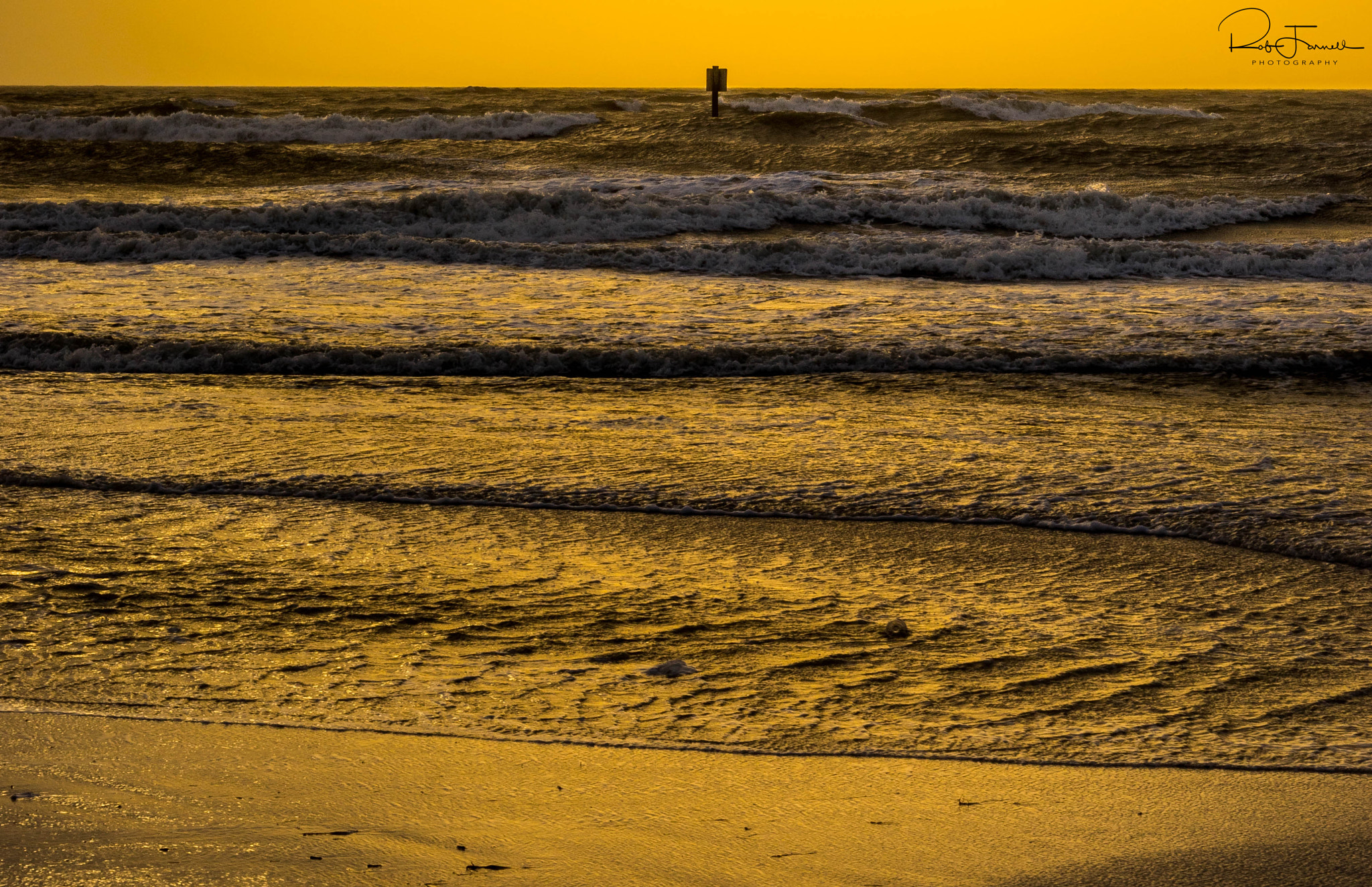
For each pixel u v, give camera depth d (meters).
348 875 7.00
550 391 24.75
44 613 12.08
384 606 12.52
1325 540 15.27
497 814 7.90
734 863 7.29
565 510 16.42
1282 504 16.80
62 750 8.76
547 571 13.88
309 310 32.44
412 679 10.52
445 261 41.09
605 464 18.73
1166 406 23.73
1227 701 10.39
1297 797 8.44
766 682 10.62
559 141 79.44
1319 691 10.67
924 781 8.62
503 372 26.70
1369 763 9.07
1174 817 8.09
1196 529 15.77
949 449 19.98
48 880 6.82
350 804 7.98
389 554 14.40
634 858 7.32
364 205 47.53
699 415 22.58
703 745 9.17
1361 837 7.82
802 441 20.44
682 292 36.25
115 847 7.25
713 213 50.53
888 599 13.15
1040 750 9.23
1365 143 72.50
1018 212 53.25
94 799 7.93
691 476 18.11
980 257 40.56
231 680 10.41
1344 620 12.69
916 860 7.39
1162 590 13.63
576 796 8.21
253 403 23.05
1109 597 13.38
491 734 9.29
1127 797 8.40
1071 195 54.78
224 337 28.42
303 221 46.25
